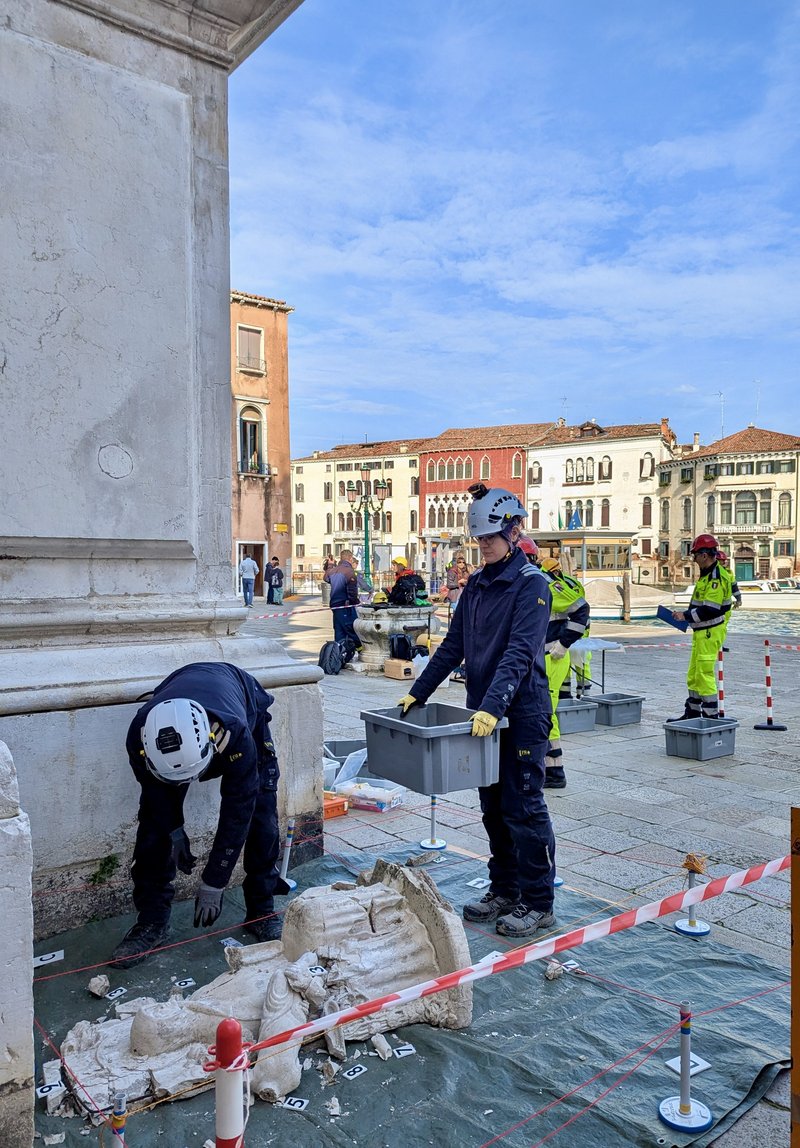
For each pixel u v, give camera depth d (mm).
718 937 3613
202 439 4438
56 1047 2725
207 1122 2371
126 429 4090
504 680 3385
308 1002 2699
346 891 3098
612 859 4547
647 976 3211
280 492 39656
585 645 8547
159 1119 2381
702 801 5727
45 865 3594
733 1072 2582
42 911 3584
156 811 3291
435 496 67438
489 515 3629
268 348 39062
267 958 3002
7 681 3555
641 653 16016
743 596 34000
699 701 7590
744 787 6109
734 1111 2393
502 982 3152
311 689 4492
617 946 3469
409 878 3094
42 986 3146
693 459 59594
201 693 3107
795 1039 1872
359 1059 2668
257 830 3584
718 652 7730
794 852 1857
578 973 3227
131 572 4180
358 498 72438
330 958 2814
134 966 3299
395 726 3432
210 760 2926
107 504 4023
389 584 36969
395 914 3035
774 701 10195
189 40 4324
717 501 58562
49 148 3824
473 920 3754
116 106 4047
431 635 12547
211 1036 2619
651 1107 2428
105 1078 2469
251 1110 2432
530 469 65250
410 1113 2408
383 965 2859
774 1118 2387
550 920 3666
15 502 3740
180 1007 2658
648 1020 2893
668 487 61281
